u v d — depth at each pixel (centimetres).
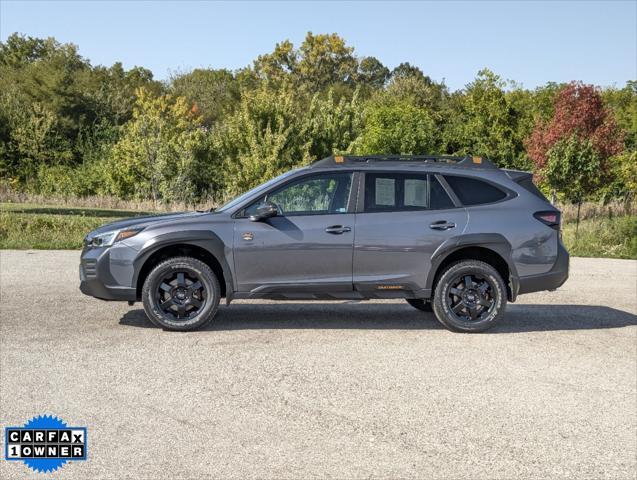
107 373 619
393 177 827
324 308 959
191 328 791
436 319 892
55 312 892
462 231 813
